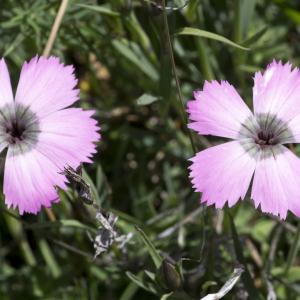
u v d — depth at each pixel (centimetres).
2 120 18
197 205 23
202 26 23
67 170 17
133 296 23
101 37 22
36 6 22
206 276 20
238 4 22
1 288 23
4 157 19
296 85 18
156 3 19
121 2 21
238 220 22
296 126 18
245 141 17
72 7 22
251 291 19
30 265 23
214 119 18
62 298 23
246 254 22
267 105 18
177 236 22
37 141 18
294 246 21
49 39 20
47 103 18
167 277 18
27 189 17
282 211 17
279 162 17
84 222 20
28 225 20
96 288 22
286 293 21
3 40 23
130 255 21
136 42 23
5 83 18
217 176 17
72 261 23
